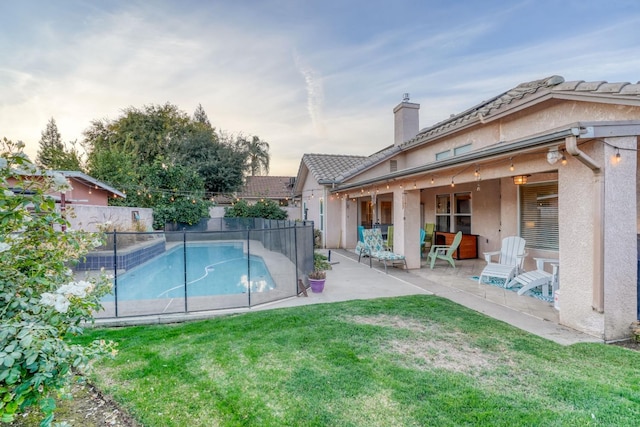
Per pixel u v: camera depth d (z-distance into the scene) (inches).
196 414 112.1
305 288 269.1
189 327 197.6
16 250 102.0
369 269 390.0
